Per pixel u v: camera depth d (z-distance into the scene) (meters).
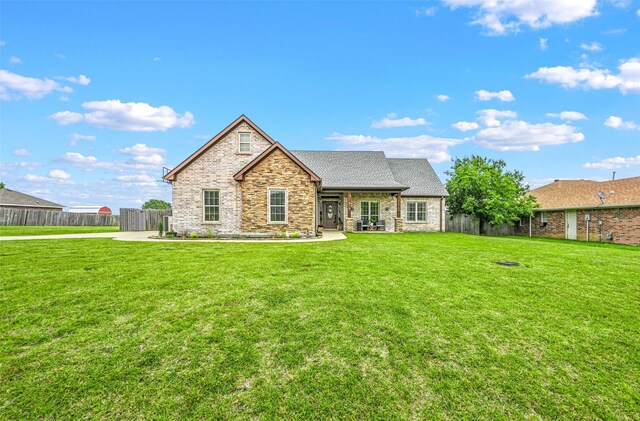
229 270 6.57
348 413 2.46
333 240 13.02
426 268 6.98
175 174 14.80
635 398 2.66
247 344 3.38
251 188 14.65
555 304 4.70
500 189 22.80
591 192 20.56
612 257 8.94
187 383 2.75
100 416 2.37
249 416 2.40
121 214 21.36
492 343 3.51
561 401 2.62
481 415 2.46
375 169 21.67
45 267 6.75
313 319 4.01
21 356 3.10
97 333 3.58
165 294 4.91
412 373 2.95
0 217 25.95
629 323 4.07
